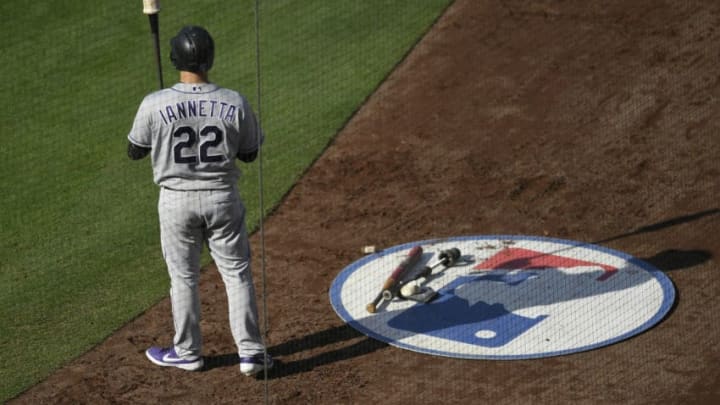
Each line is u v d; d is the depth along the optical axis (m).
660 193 39.28
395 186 40.47
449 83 47.72
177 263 28.66
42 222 38.97
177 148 27.56
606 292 32.56
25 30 52.12
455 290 32.91
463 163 41.91
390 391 28.41
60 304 33.88
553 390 28.17
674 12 52.31
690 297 32.38
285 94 47.34
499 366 29.23
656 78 47.28
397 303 32.31
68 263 36.38
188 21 52.59
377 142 43.62
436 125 44.72
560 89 46.88
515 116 45.09
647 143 42.72
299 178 41.19
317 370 29.44
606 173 40.84
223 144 27.80
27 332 32.34
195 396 28.62
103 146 43.78
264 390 28.69
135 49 50.44
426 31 51.81
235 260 28.84
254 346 28.97
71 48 50.69
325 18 53.00
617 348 29.84
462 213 38.44
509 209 38.59
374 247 36.09
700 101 45.47
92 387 29.28
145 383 29.31
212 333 31.50
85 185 41.31
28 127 45.31
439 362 29.52
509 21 52.28
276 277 34.59
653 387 28.17
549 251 35.31
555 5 53.41
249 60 49.75
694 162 41.28
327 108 46.25
